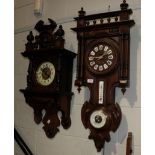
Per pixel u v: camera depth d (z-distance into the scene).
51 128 1.54
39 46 1.55
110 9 1.37
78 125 1.43
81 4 1.49
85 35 1.40
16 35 1.84
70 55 1.43
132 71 1.26
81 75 1.39
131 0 1.30
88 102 1.38
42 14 1.69
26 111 1.71
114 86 1.29
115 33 1.30
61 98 1.40
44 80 1.44
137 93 1.24
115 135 1.28
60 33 1.48
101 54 1.32
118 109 1.27
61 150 1.49
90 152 1.37
